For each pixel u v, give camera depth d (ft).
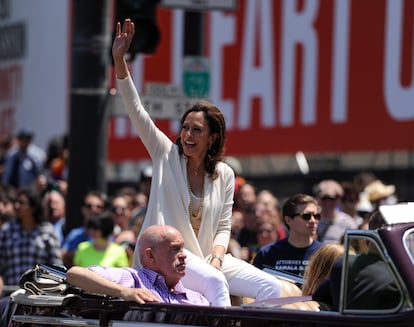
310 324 36.47
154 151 45.34
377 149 101.45
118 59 45.03
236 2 73.82
